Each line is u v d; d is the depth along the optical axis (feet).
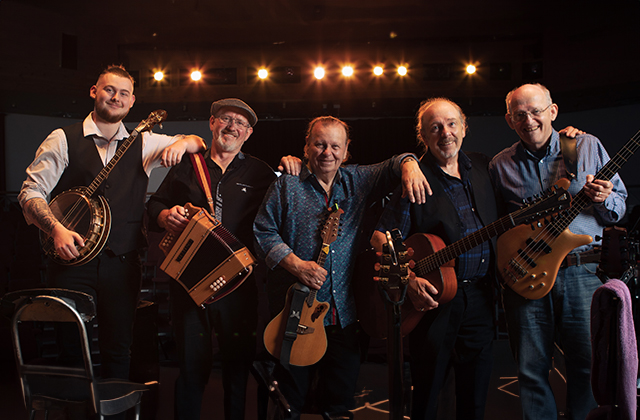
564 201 6.31
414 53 30.78
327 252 6.77
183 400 7.36
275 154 36.58
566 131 7.38
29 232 21.03
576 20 28.14
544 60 29.63
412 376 7.02
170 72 31.19
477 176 7.13
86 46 29.58
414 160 7.01
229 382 7.58
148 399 9.53
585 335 6.82
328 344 7.03
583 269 6.85
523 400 6.97
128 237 7.93
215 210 7.70
